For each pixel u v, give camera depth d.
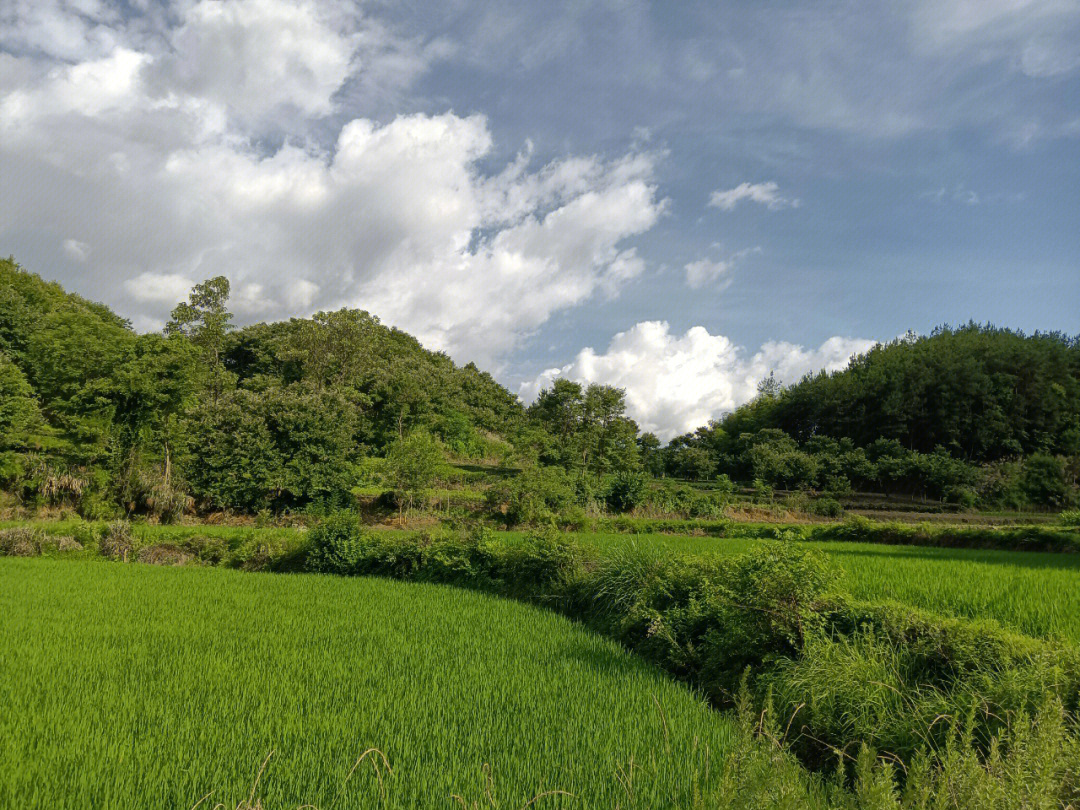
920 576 14.50
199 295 61.66
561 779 5.53
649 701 7.73
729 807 3.15
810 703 6.95
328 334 68.38
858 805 3.50
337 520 21.44
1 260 69.19
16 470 32.12
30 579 17.44
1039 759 3.29
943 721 6.09
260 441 34.94
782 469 61.69
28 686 7.89
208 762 5.70
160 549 23.91
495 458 74.06
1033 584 13.42
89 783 5.30
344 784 5.19
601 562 14.23
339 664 9.09
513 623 12.27
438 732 6.55
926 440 80.06
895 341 99.75
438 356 114.75
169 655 9.50
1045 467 49.34
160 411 34.84
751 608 8.79
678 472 74.12
